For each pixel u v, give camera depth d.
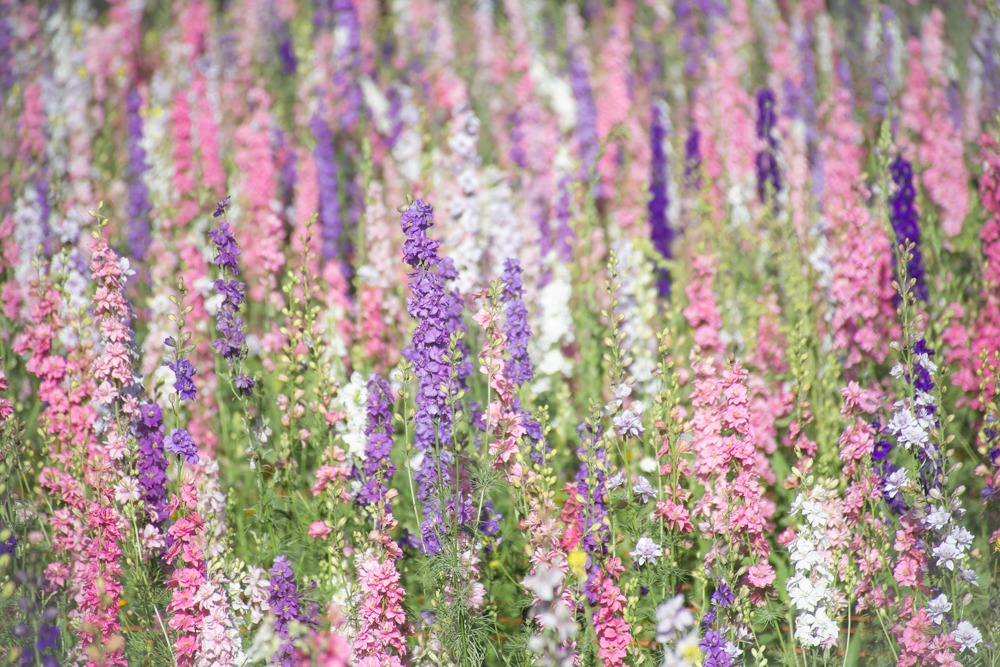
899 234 6.70
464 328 6.04
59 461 5.45
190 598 4.47
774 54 12.19
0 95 11.26
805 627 4.61
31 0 11.98
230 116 11.14
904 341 4.93
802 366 5.79
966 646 4.56
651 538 4.84
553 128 10.86
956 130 10.50
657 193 9.27
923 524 4.67
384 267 7.40
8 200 8.87
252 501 6.21
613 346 5.08
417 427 4.81
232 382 5.34
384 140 10.55
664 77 12.98
